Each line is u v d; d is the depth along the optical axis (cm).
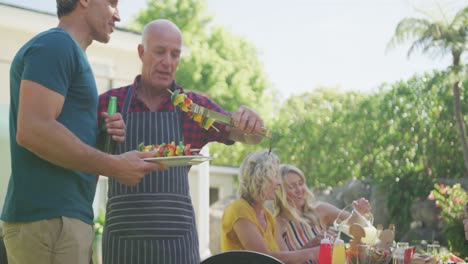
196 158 245
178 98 282
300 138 1423
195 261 305
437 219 1086
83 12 245
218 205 1269
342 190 1281
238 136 324
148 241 292
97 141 257
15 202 227
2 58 653
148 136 302
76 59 232
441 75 1212
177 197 299
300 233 391
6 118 579
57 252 226
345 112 1356
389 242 308
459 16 1236
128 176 235
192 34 2370
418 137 1202
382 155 1238
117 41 740
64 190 229
